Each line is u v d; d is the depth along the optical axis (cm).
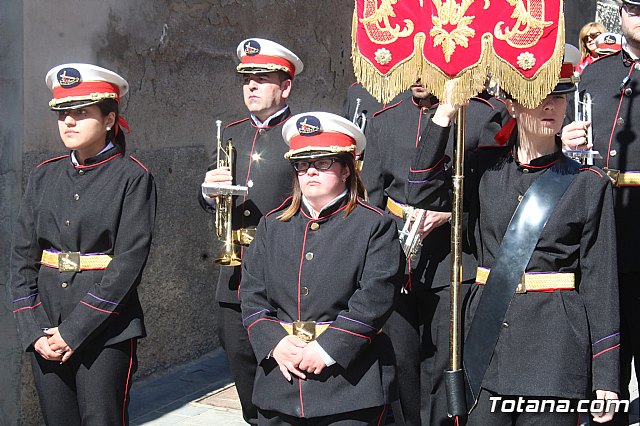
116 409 555
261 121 688
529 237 481
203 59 867
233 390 804
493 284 486
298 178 507
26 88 686
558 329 478
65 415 562
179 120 841
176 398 784
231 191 643
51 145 708
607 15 1669
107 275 548
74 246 559
